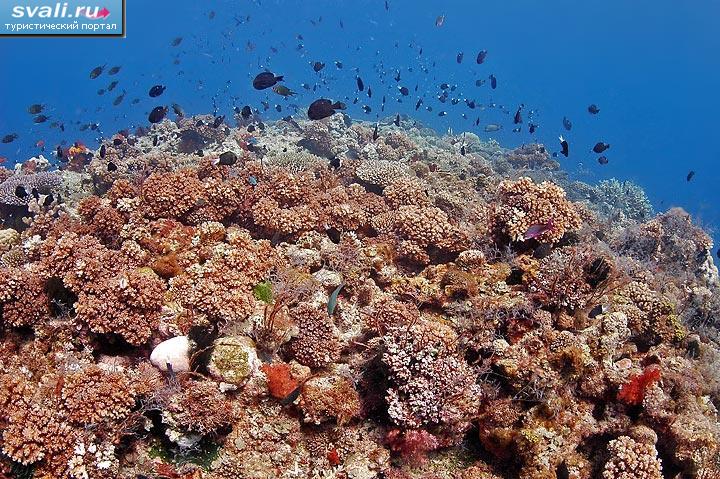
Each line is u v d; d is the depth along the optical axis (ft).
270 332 5.16
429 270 6.77
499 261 6.82
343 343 5.63
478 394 5.08
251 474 4.57
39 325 5.26
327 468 4.83
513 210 6.88
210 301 5.21
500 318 5.63
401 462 4.99
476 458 5.16
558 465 4.79
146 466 4.47
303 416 4.93
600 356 5.46
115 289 5.05
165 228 6.79
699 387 5.61
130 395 4.48
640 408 5.24
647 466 4.72
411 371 4.94
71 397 4.34
